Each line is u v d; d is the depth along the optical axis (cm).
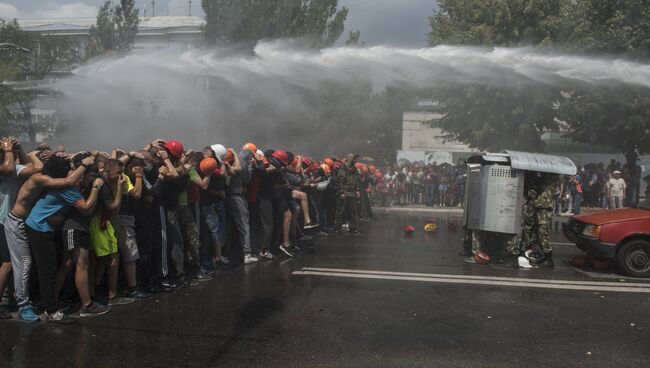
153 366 438
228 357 459
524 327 552
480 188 901
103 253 600
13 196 563
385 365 446
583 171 2123
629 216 821
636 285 744
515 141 1989
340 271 809
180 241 701
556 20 1834
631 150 2166
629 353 483
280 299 643
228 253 881
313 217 1231
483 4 1898
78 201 545
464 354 474
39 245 534
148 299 640
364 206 1652
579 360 465
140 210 656
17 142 564
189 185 746
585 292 700
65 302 601
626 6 1875
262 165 888
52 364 439
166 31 3088
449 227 1431
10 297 581
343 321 561
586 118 2031
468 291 695
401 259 924
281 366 441
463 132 2100
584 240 834
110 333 515
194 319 561
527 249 904
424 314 590
